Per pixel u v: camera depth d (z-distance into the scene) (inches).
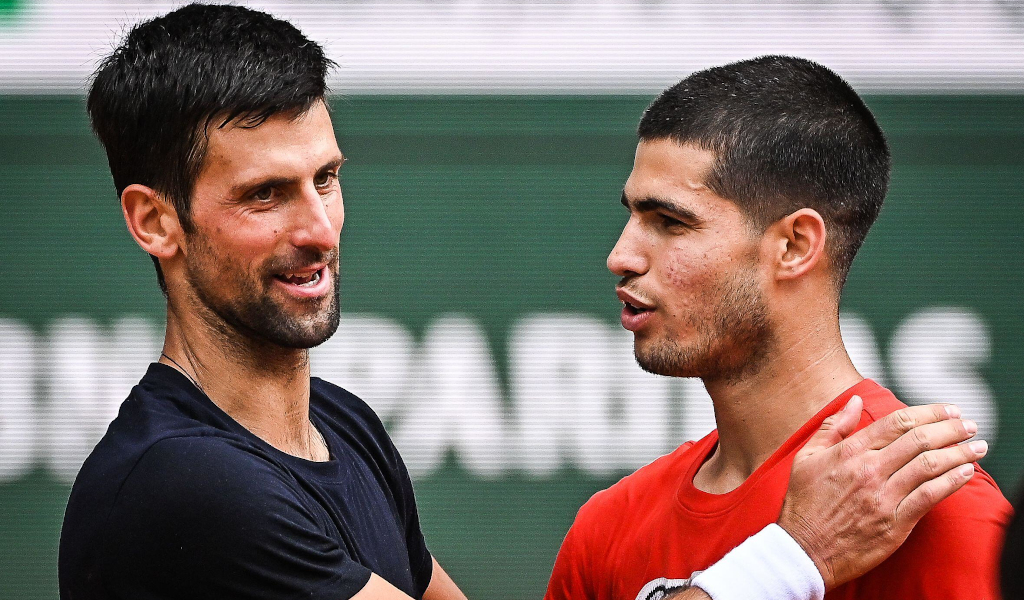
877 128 271.0
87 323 753.0
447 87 756.6
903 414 229.0
